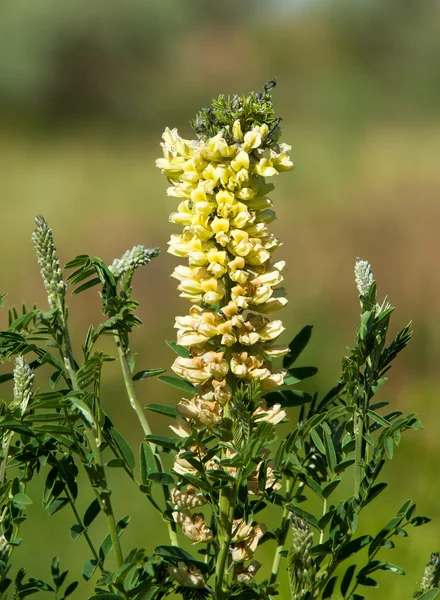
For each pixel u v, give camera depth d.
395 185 5.73
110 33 12.27
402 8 12.14
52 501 0.85
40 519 1.28
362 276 0.85
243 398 0.82
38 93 12.07
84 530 0.85
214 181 0.83
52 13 11.90
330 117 11.58
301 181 6.47
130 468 0.85
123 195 6.33
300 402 0.89
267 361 0.85
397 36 12.20
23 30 11.91
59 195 6.45
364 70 12.12
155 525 1.27
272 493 0.84
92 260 0.86
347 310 2.89
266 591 0.83
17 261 3.60
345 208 4.89
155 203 5.83
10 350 0.84
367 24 12.20
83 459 0.83
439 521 1.23
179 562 0.83
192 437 0.82
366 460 0.85
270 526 1.22
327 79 12.09
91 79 12.31
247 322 0.83
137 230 4.72
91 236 4.60
